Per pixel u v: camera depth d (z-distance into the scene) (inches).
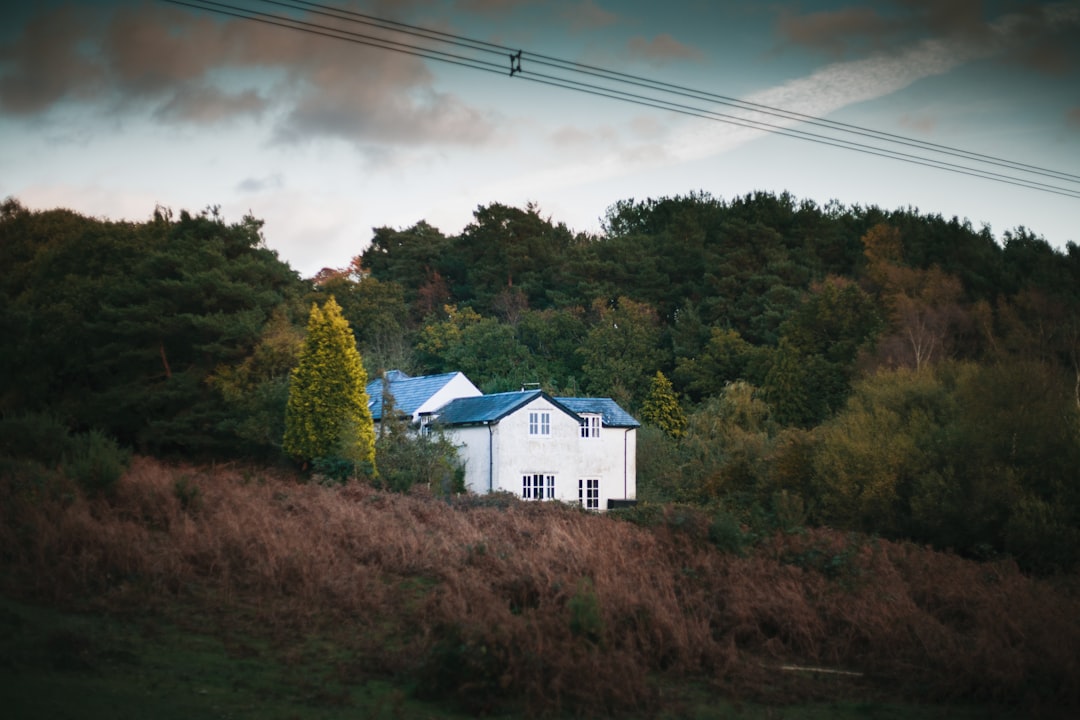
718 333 2728.8
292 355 1729.8
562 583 626.5
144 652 494.9
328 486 1263.5
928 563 865.5
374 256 3821.4
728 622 633.0
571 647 502.3
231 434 1685.5
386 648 540.7
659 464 2097.7
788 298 2832.2
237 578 645.9
